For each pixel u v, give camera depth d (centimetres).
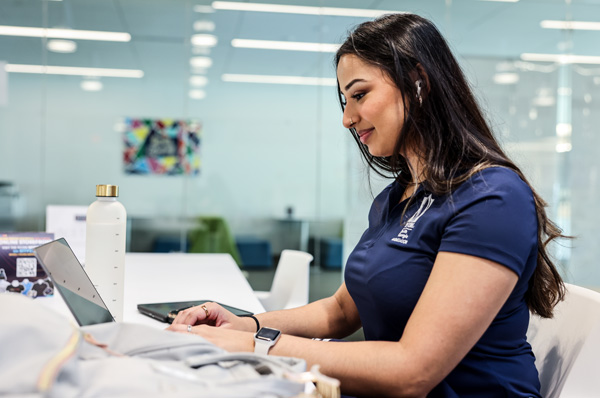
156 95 434
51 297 123
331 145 452
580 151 445
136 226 433
